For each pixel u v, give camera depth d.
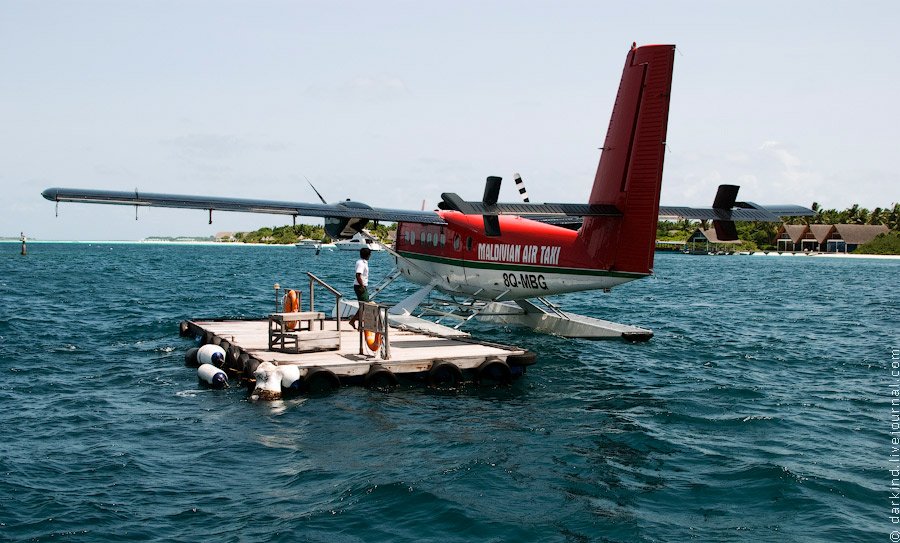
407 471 9.67
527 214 15.39
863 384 15.40
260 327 19.56
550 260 18.64
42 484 9.09
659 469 9.88
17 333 21.38
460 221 21.06
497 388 14.66
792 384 15.38
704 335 23.00
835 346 20.80
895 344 21.27
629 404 13.45
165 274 57.72
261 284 46.75
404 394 13.94
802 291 45.00
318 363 14.26
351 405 13.03
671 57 16.00
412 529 7.96
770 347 20.47
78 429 11.50
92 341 20.16
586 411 12.90
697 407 13.27
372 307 14.83
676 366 17.28
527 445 10.87
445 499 8.71
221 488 9.08
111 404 13.09
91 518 8.12
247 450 10.53
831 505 8.65
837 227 133.38
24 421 11.92
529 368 16.81
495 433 11.46
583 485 9.27
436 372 14.67
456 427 11.77
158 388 14.38
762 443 11.06
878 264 99.19
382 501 8.66
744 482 9.39
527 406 13.22
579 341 20.89
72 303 31.05
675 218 16.78
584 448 10.74
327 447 10.69
